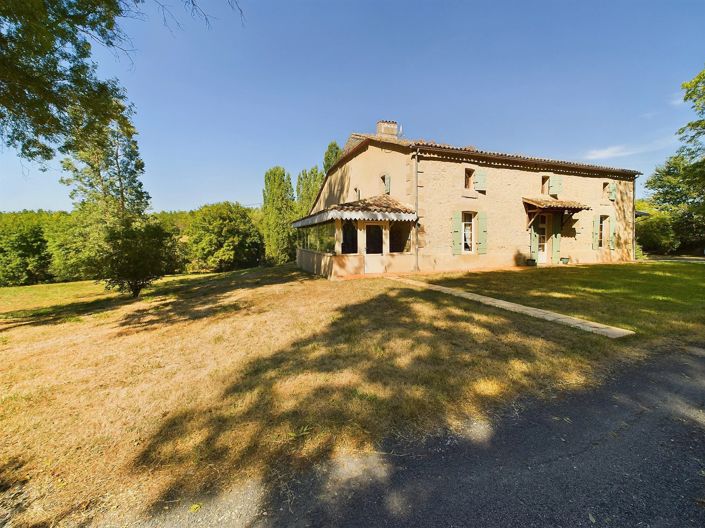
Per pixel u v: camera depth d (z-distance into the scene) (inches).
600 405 111.3
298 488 75.1
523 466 81.4
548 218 605.6
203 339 197.2
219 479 78.6
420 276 449.1
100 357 171.3
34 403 120.0
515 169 571.2
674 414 105.8
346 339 183.6
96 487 77.6
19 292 612.1
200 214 1069.8
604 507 68.6
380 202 496.7
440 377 131.0
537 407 110.0
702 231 941.2
